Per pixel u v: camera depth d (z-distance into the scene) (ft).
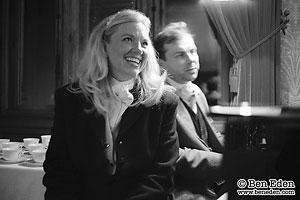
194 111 5.21
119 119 4.21
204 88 11.20
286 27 10.32
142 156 4.05
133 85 4.36
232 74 10.60
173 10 11.26
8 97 12.61
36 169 5.33
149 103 4.16
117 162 4.00
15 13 12.44
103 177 3.97
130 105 4.14
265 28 10.32
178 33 5.38
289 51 10.44
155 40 5.51
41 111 12.28
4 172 5.49
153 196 3.93
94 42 4.30
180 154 4.54
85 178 4.06
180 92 5.23
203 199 4.47
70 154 4.09
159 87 4.34
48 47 12.34
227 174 2.65
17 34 12.46
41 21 12.35
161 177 4.09
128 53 4.15
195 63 5.35
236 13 10.43
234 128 2.80
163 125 4.28
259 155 2.46
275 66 10.38
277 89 10.36
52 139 4.20
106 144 3.99
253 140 2.69
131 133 4.06
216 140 5.28
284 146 2.34
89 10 11.91
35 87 12.47
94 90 4.18
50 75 12.35
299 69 10.36
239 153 2.60
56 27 12.13
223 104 10.98
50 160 4.17
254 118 2.70
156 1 11.23
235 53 10.52
